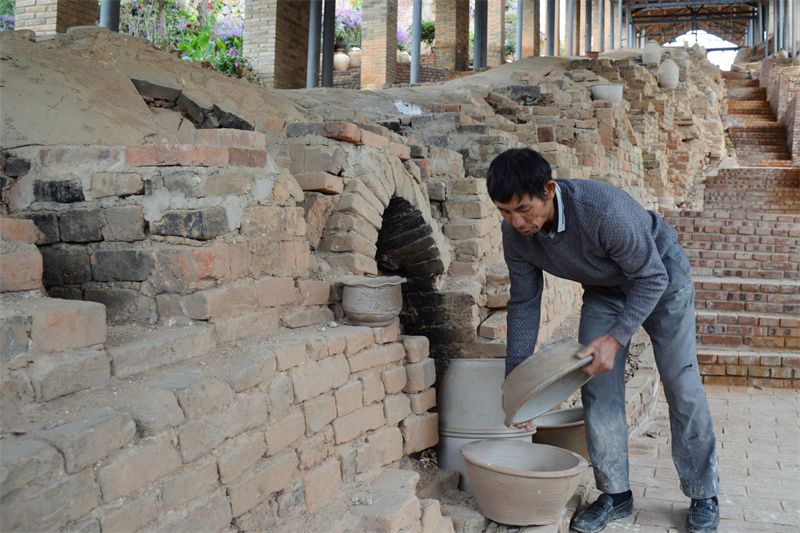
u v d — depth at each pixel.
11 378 2.17
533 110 10.01
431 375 3.96
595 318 3.79
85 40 5.04
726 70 35.22
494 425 3.97
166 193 3.05
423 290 4.81
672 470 4.70
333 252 3.98
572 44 29.28
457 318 4.71
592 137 9.08
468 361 4.11
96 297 3.04
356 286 3.58
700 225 10.02
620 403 3.91
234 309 3.05
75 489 2.02
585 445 4.45
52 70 4.27
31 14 11.70
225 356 2.84
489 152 6.81
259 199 3.26
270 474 2.78
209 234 2.99
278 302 3.31
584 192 3.32
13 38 4.48
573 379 3.48
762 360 7.09
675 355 3.79
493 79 13.72
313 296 3.55
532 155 3.17
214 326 2.94
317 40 16.30
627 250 3.29
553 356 3.21
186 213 2.99
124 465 2.17
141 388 2.42
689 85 18.41
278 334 3.26
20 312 2.24
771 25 41.34
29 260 2.55
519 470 3.41
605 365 3.32
